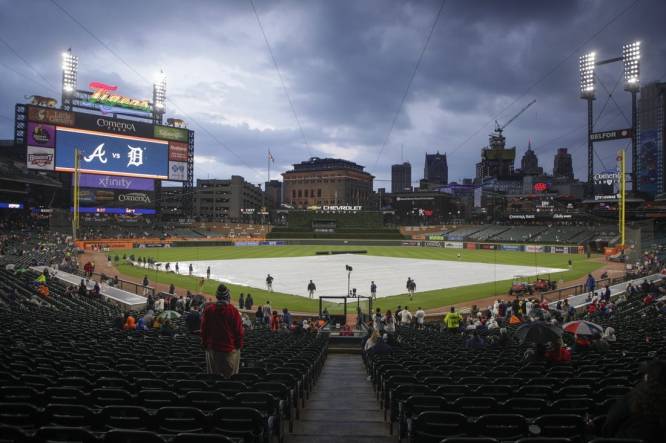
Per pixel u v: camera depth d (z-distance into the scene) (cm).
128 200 11381
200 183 19838
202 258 8250
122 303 3506
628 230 8562
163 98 12694
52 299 3105
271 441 714
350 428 891
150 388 838
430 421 633
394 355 1406
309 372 1212
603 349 1424
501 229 13112
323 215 14612
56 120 10231
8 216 11450
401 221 17175
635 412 471
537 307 2689
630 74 9569
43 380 834
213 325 925
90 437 510
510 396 836
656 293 3459
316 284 5009
